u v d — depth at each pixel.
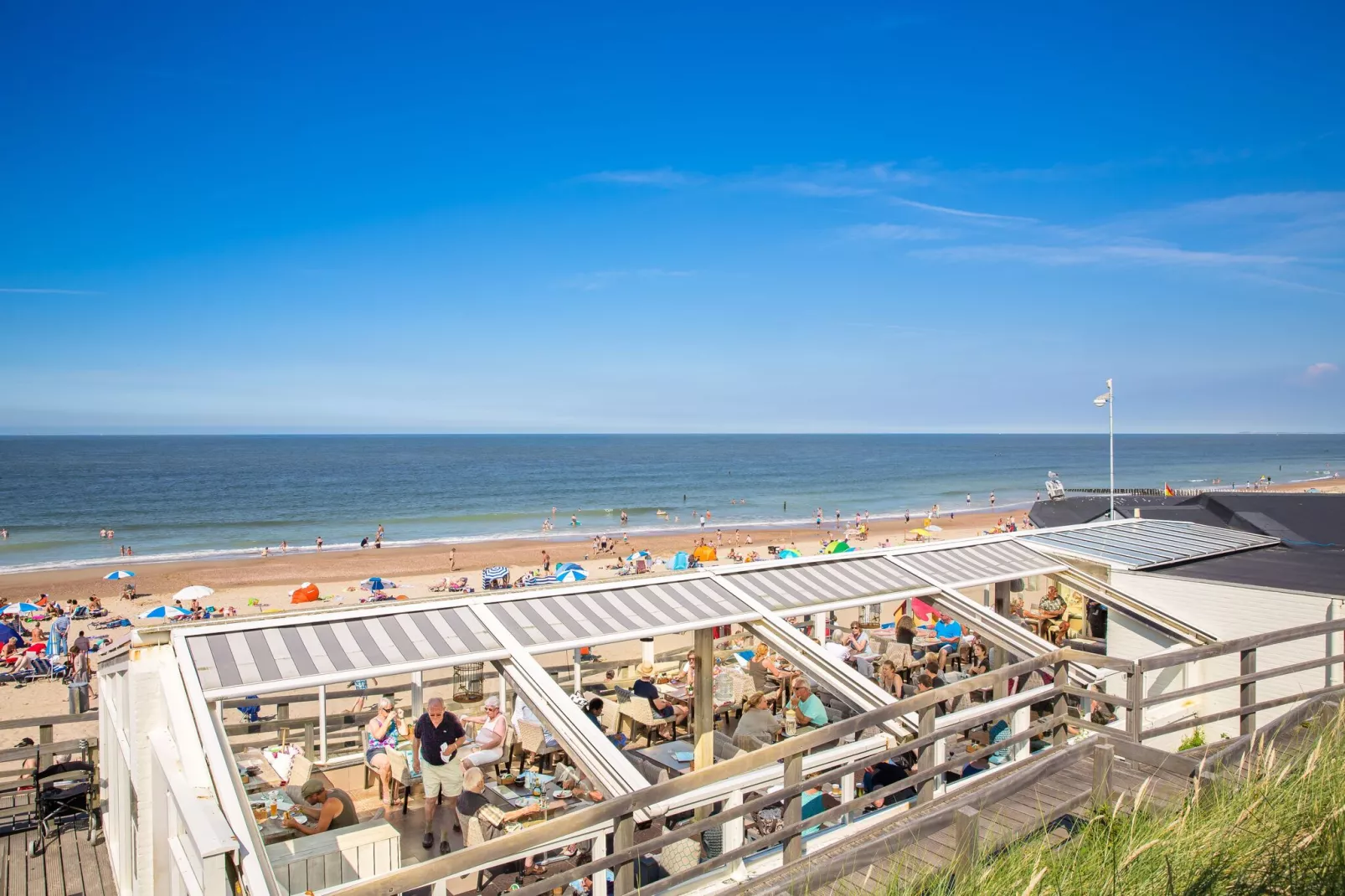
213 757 4.78
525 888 3.60
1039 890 3.47
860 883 4.27
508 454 196.25
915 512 76.12
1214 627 10.53
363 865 6.64
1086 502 22.48
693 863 6.21
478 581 39.66
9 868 7.77
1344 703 5.07
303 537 60.94
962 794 5.41
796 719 9.95
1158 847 3.62
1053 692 6.20
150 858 5.67
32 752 8.45
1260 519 15.41
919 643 14.96
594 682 13.12
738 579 8.60
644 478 119.19
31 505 78.56
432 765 7.68
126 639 6.50
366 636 6.37
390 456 178.38
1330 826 3.60
